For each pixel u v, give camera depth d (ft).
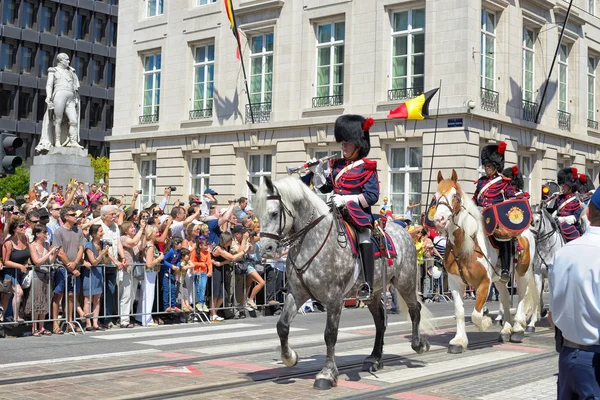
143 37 112.27
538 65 93.35
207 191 58.59
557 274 15.15
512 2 87.40
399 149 85.30
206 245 49.78
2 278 39.86
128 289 45.32
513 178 39.52
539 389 26.35
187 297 48.78
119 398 23.84
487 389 26.30
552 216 42.63
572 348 15.03
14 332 40.96
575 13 99.35
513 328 38.99
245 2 97.81
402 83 85.51
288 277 27.12
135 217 47.42
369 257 27.17
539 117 92.38
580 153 101.91
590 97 107.14
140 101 114.01
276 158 94.43
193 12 105.40
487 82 85.25
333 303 26.43
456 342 34.55
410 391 25.81
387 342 38.34
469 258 34.35
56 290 41.70
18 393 24.62
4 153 41.73
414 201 83.61
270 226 25.13
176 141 106.11
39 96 202.59
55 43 205.46
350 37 88.28
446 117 80.43
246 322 48.75
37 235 41.11
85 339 39.22
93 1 214.07
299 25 93.15
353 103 87.86
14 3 197.98
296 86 93.40
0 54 194.29
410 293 31.22
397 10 85.97
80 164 72.28
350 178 27.37
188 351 34.76
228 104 100.42
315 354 33.99
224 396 24.70
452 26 80.79
